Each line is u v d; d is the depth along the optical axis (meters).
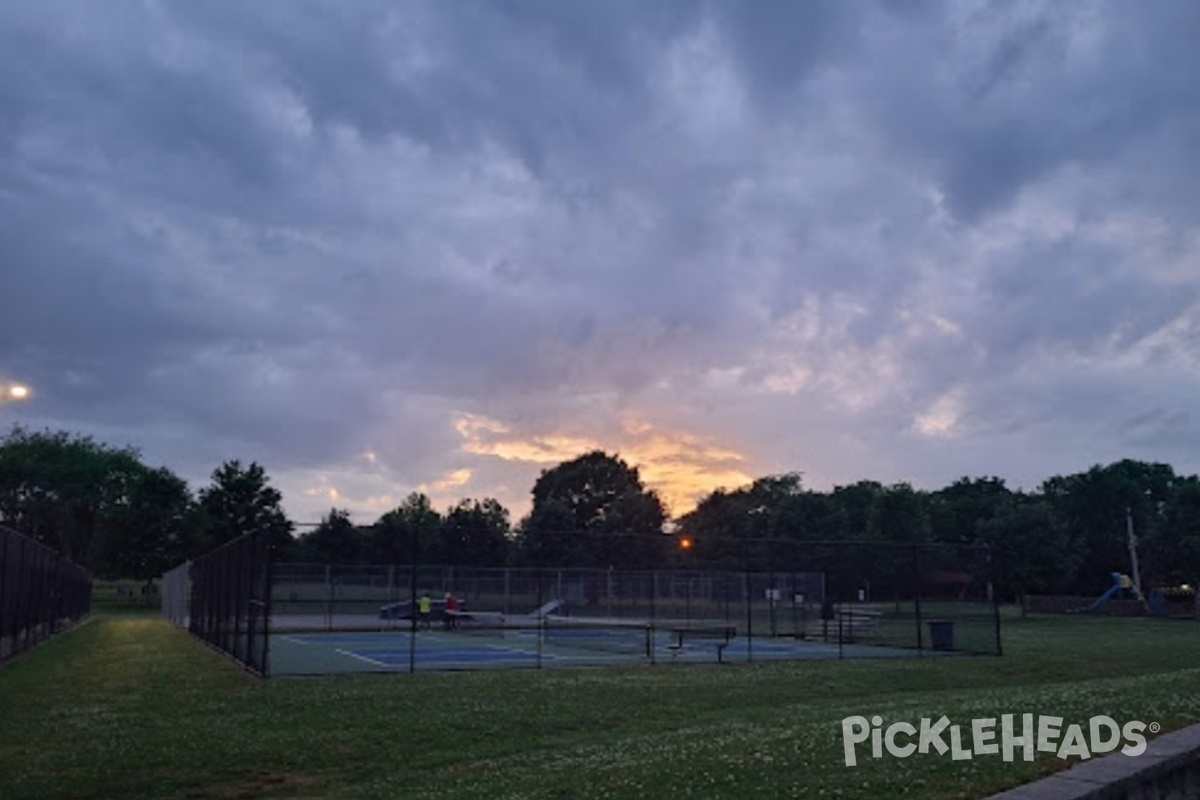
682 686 18.84
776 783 7.97
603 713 15.27
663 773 8.66
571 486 111.44
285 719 14.44
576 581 47.41
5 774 10.86
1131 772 7.83
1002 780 7.77
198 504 81.12
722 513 95.44
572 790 8.39
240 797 10.08
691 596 44.91
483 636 36.22
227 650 26.69
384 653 27.92
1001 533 65.44
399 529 56.59
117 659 25.66
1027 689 17.59
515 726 14.00
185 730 13.50
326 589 48.88
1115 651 29.92
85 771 11.00
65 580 41.19
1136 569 68.38
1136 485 93.69
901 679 21.34
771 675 21.17
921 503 72.50
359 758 11.81
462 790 9.19
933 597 60.88
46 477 89.88
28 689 18.64
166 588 56.69
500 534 47.88
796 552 59.28
